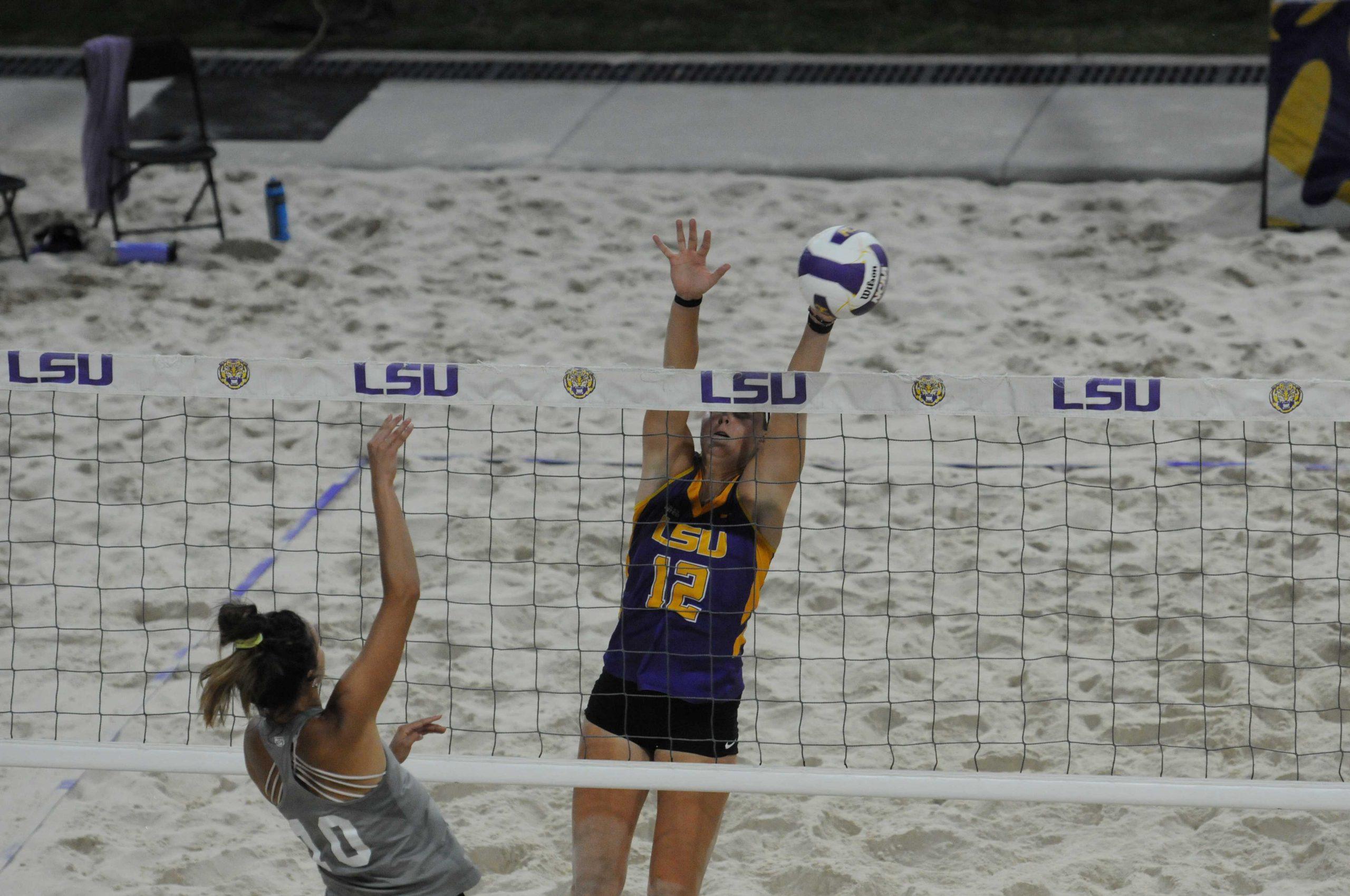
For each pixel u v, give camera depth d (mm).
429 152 40281
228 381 14500
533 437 26078
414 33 49781
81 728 18375
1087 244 33781
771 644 20094
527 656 19891
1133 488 22094
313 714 11586
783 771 13852
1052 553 22078
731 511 14695
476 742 18031
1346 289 31109
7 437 25625
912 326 30312
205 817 16641
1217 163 37875
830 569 21906
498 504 23875
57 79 45688
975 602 21016
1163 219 34938
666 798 13852
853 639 20328
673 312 15516
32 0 52812
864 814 16812
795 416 14688
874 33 49312
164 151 33656
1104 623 20281
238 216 36062
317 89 45188
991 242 34188
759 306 31250
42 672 19500
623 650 14141
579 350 29547
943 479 24391
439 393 14422
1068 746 17484
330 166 39375
